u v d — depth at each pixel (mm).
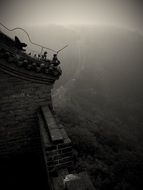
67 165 3242
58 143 3029
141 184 7320
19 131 4758
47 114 4148
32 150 5043
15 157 4926
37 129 4867
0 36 4152
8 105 4453
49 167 3131
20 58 4035
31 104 4637
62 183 2854
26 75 4230
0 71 4102
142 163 9055
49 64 4461
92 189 2264
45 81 4504
